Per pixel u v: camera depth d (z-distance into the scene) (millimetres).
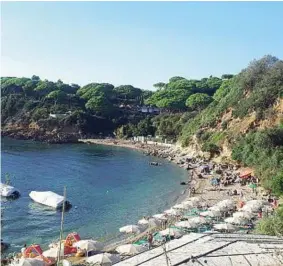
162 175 110625
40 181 99875
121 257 41688
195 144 145000
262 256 22953
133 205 75500
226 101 144125
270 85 124562
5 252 49531
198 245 24625
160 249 24438
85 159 142125
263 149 97875
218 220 56938
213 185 92625
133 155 155750
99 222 63938
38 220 64250
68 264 38188
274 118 115688
